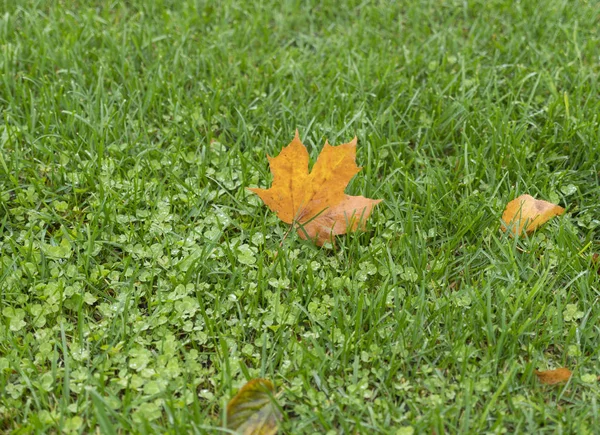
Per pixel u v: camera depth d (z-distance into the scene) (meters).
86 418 1.17
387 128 1.51
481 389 1.20
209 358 1.24
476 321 1.25
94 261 1.31
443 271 1.31
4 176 1.41
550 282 1.31
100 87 1.53
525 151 1.43
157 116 1.52
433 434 1.17
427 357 1.23
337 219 1.34
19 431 1.15
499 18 1.75
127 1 1.79
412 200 1.40
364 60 1.60
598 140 1.45
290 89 1.55
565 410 1.19
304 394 1.20
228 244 1.30
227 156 1.44
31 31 1.67
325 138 1.47
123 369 1.21
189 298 1.26
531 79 1.59
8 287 1.27
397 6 1.77
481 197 1.38
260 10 1.75
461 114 1.52
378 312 1.25
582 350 1.24
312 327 1.25
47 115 1.47
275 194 1.32
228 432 1.16
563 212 1.36
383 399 1.19
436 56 1.65
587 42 1.67
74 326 1.26
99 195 1.38
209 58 1.61
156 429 1.16
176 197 1.38
